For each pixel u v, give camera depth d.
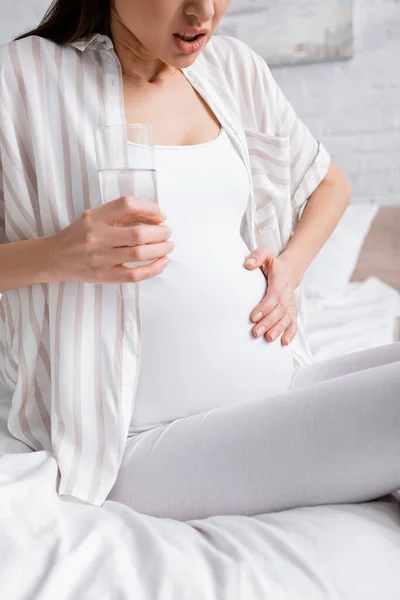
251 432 1.00
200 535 0.94
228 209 1.21
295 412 0.99
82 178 1.10
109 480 1.06
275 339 1.21
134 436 1.12
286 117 1.51
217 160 1.20
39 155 1.08
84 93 1.13
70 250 0.97
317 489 0.98
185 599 0.81
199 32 1.08
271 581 0.84
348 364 1.26
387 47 2.99
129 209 0.92
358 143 3.08
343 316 2.30
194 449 1.03
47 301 1.10
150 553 0.88
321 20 3.00
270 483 0.99
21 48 1.12
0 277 1.05
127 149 0.94
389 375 0.96
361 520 0.95
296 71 3.08
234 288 1.16
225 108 1.32
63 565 0.83
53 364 1.08
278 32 3.04
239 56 1.44
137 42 1.17
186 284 1.11
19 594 0.80
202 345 1.12
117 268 0.97
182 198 1.14
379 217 2.92
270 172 1.45
